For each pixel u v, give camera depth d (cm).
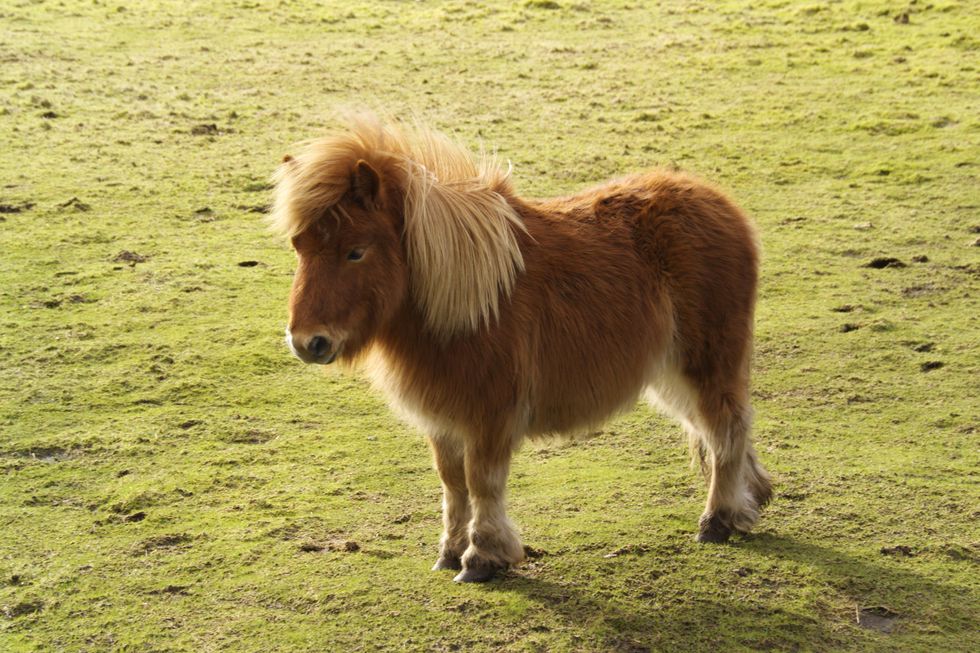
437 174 517
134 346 860
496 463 516
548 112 1516
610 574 537
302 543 574
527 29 1953
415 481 659
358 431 733
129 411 757
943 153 1336
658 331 546
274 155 1339
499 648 475
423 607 507
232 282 995
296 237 479
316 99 1565
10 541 582
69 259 1039
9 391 779
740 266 562
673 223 554
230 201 1202
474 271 495
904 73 1644
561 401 535
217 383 802
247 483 654
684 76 1673
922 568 542
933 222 1144
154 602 520
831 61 1719
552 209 555
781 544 566
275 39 1888
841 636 489
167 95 1571
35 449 696
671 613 505
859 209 1188
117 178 1255
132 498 629
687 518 600
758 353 852
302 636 486
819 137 1412
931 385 786
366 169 470
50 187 1217
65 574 545
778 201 1216
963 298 956
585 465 682
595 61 1755
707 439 566
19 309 927
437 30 1953
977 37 1766
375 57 1781
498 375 504
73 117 1459
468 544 542
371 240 478
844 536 575
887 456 675
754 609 508
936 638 488
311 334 468
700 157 1345
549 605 509
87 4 2047
